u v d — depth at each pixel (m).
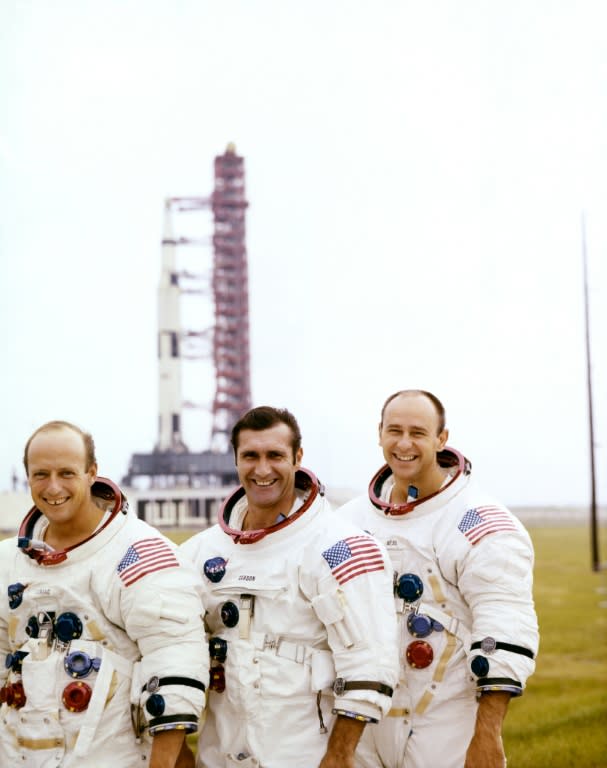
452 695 3.01
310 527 2.90
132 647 2.81
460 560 3.03
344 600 2.70
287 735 2.74
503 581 2.95
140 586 2.71
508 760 6.79
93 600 2.78
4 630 2.89
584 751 6.85
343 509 3.52
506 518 3.08
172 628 2.69
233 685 2.79
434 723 3.01
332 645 2.73
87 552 2.80
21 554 2.91
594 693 7.26
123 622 2.76
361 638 2.68
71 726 2.70
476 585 2.98
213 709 2.89
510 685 2.83
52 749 2.70
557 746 6.94
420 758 3.01
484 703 2.87
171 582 2.74
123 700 2.75
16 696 2.76
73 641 2.76
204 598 2.95
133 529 2.88
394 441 3.19
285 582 2.82
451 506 3.16
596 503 9.70
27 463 2.81
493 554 2.96
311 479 3.02
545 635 8.12
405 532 3.18
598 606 8.43
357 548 2.79
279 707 2.74
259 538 2.89
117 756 2.74
